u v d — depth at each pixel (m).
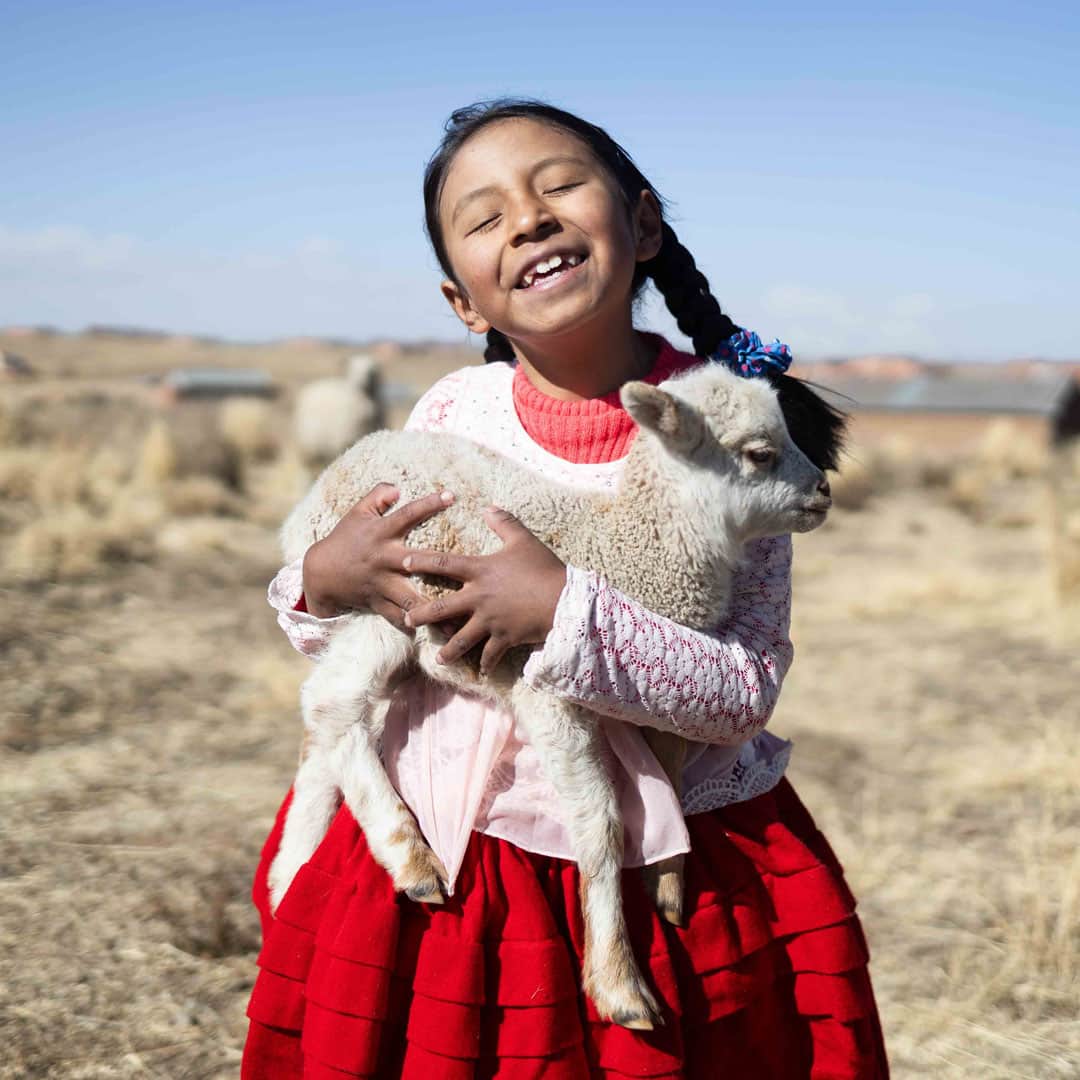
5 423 23.00
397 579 2.41
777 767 2.66
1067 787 7.08
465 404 2.85
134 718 8.12
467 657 2.47
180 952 4.96
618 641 2.27
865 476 22.20
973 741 8.09
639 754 2.41
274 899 2.65
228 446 23.09
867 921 5.46
